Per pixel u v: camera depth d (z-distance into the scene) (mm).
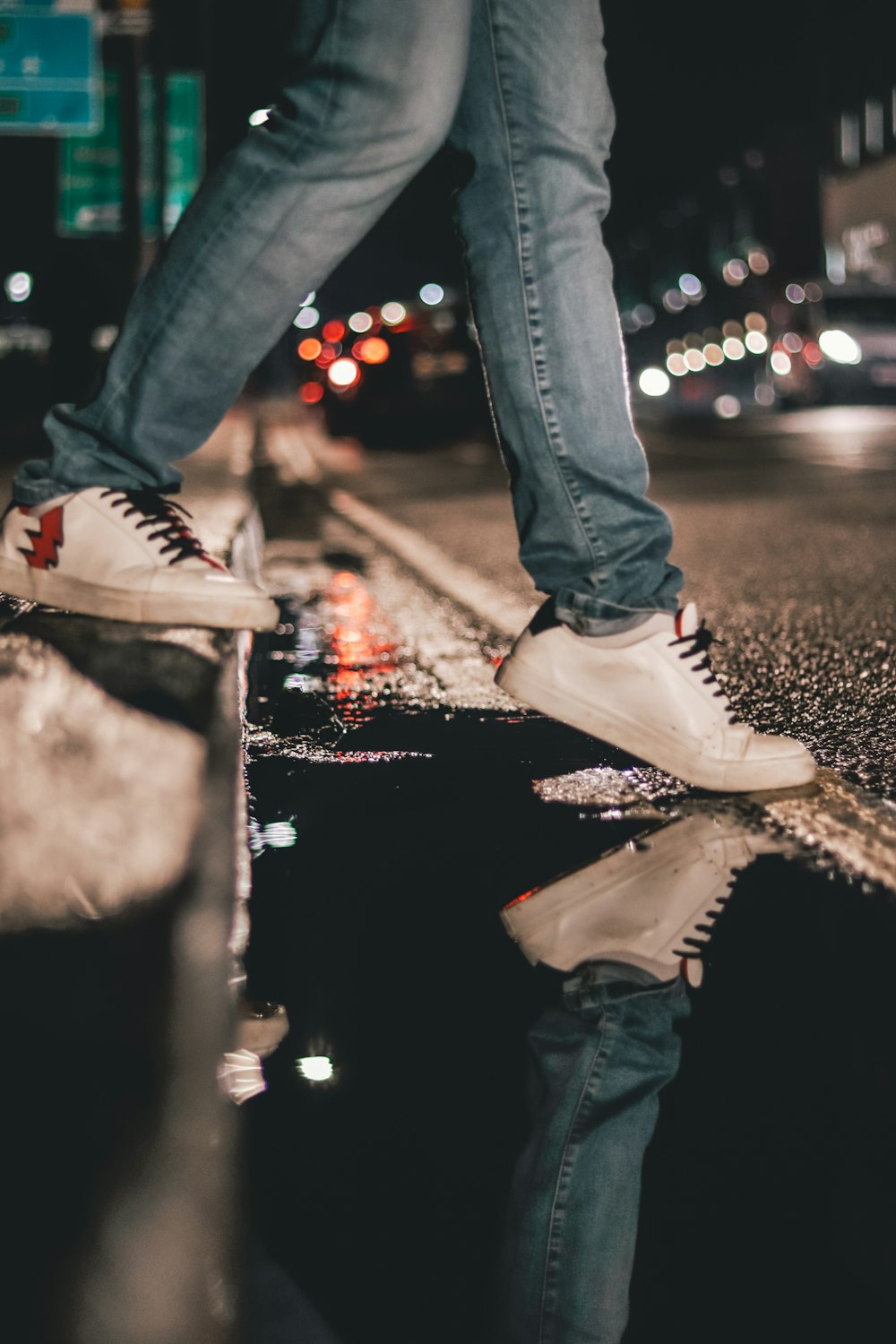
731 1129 1067
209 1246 721
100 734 1705
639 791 2107
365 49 1893
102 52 18500
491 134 2023
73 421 2318
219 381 2240
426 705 2777
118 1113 831
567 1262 885
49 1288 663
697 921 1532
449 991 1334
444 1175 985
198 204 2064
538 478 2102
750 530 6398
